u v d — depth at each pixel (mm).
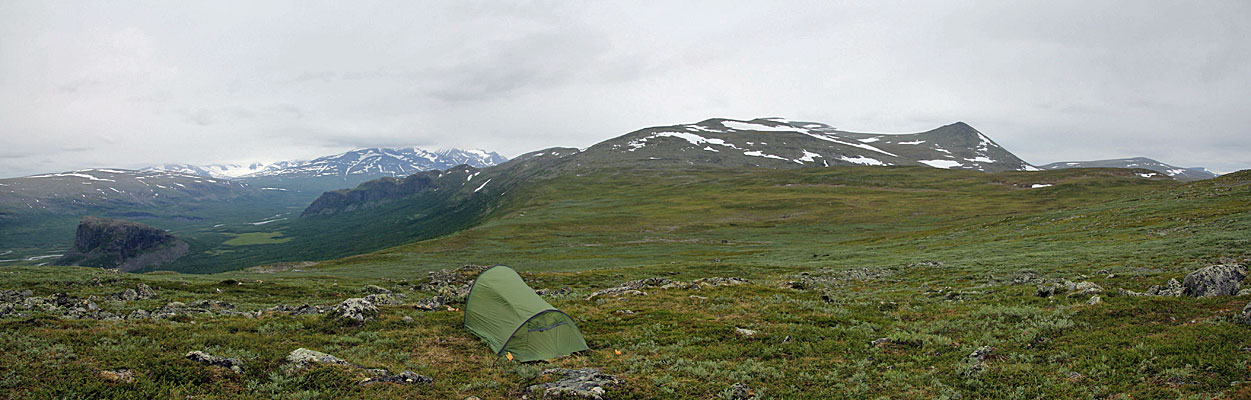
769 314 29047
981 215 129875
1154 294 25953
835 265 61656
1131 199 86375
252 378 16891
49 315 24062
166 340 20344
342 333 24078
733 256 87562
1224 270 23609
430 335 24188
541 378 18328
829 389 16797
